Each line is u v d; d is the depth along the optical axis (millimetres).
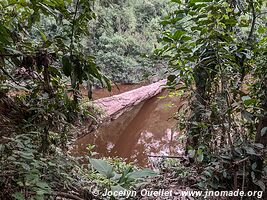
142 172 1660
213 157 1927
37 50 1556
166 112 5914
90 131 4141
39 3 1388
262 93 1701
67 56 1475
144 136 4895
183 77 1905
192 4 1680
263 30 1892
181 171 2223
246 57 1891
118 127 5184
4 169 1303
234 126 1824
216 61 1840
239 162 1631
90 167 2262
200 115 2088
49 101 1640
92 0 1627
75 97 1674
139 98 6684
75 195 1556
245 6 2062
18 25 1616
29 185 1232
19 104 1756
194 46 1818
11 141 1420
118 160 3363
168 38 1714
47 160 1551
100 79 1590
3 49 1443
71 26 1555
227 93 1738
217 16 1604
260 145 1625
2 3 1595
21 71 1695
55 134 1771
